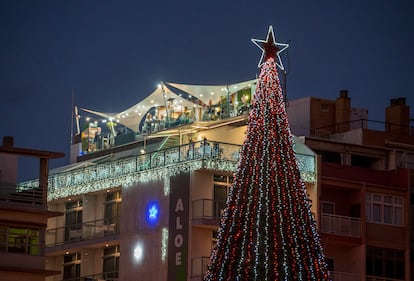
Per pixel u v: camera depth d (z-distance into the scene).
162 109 79.75
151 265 73.00
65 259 79.75
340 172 76.69
